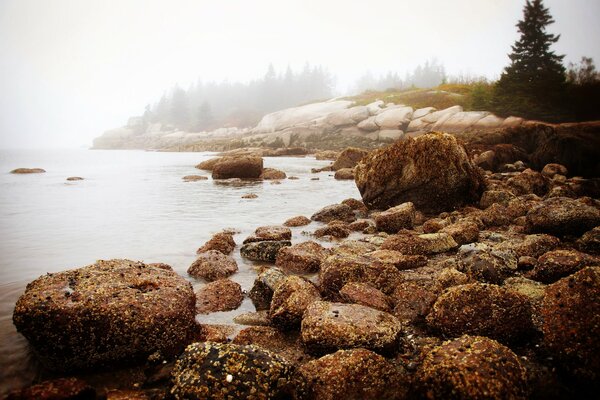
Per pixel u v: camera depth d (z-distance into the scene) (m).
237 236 10.48
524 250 7.70
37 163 44.66
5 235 10.35
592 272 4.08
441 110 48.09
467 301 4.63
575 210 9.03
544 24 47.28
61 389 3.53
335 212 12.58
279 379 3.56
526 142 27.77
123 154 74.50
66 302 4.22
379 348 4.24
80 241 9.79
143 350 4.30
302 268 7.49
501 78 45.25
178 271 7.52
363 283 5.91
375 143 49.25
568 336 3.79
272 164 38.62
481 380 3.30
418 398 3.58
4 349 4.41
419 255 7.77
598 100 38.03
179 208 14.88
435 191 13.81
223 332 4.95
